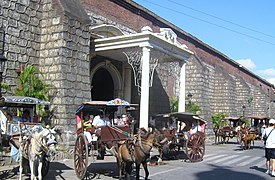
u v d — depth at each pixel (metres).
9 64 15.48
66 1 16.92
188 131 17.64
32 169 9.30
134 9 24.48
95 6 20.83
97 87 24.58
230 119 30.02
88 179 10.85
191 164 15.30
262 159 18.06
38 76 16.48
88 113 12.74
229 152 21.45
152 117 19.91
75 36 16.83
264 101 49.78
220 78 36.53
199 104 30.00
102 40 19.02
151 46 18.25
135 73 21.91
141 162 9.91
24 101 11.54
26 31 16.27
